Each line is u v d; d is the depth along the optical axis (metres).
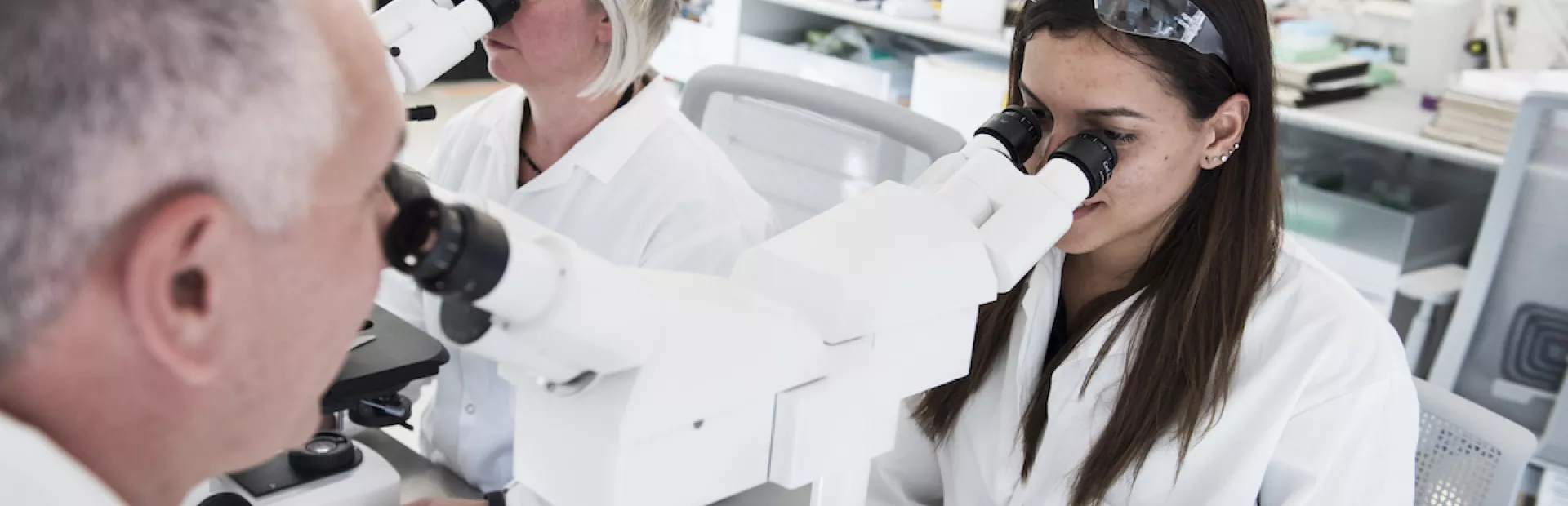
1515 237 2.35
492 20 1.18
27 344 0.42
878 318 0.73
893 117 1.72
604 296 0.58
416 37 1.11
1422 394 1.31
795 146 1.86
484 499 1.23
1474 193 3.07
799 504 0.94
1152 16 1.06
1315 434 1.20
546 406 0.66
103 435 0.46
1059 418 1.30
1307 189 2.88
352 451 1.16
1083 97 1.11
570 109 1.51
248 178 0.43
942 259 0.78
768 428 0.69
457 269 0.52
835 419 0.71
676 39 4.15
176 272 0.43
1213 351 1.21
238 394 0.49
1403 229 2.72
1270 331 1.23
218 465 0.51
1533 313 2.38
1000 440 1.35
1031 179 0.89
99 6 0.38
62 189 0.39
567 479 0.65
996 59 3.56
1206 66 1.10
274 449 0.54
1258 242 1.21
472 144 1.67
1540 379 2.41
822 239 0.76
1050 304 1.31
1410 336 2.74
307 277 0.48
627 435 0.61
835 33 3.89
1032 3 1.16
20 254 0.40
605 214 1.50
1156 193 1.16
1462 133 2.57
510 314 0.56
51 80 0.38
